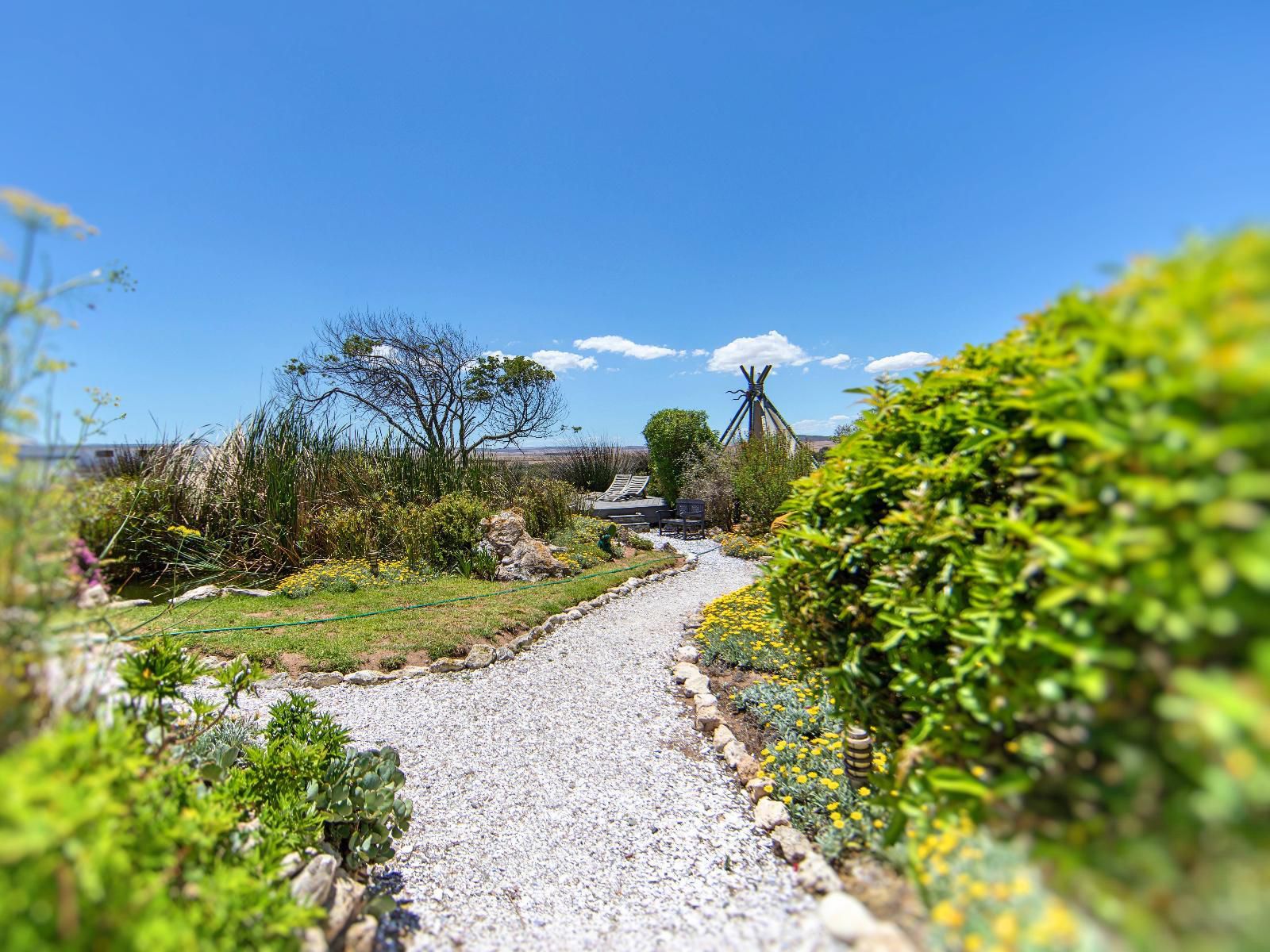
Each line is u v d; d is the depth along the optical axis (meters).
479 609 6.18
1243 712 0.63
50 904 0.88
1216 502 0.72
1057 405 1.10
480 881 2.48
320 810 2.18
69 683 1.46
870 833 2.32
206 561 6.73
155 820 1.35
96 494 1.78
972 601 1.40
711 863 2.52
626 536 11.74
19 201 1.21
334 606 6.05
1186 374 0.75
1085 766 0.96
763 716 3.79
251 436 7.98
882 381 2.12
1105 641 0.95
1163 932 0.74
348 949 1.93
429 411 19.42
